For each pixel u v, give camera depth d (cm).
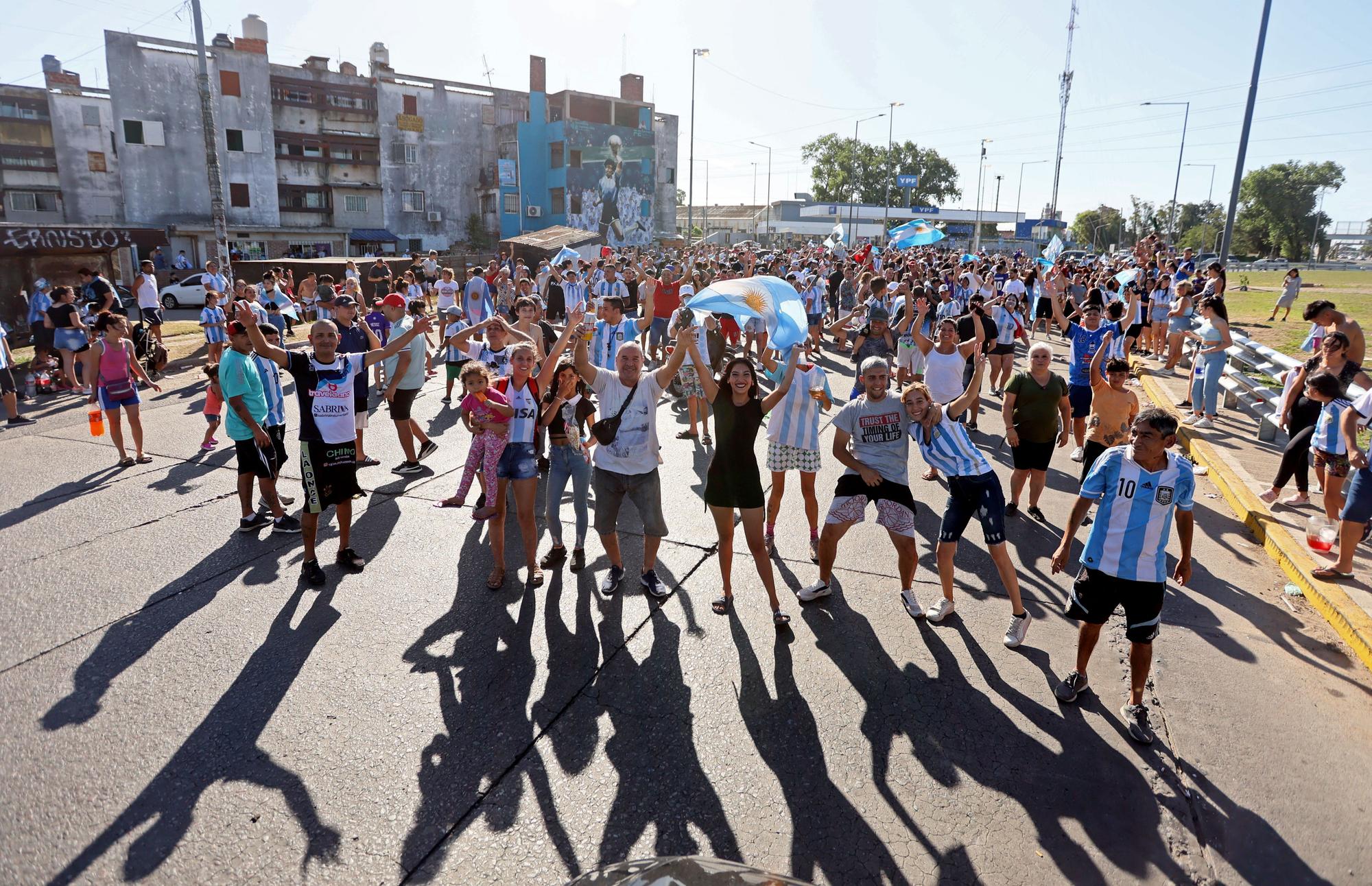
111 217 4500
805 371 597
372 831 330
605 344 1134
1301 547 614
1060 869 315
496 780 362
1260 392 1003
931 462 496
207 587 550
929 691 438
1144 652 399
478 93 5400
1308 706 427
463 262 3631
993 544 484
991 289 2027
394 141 5091
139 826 329
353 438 561
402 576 574
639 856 318
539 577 562
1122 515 394
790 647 483
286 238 4722
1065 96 5328
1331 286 3888
